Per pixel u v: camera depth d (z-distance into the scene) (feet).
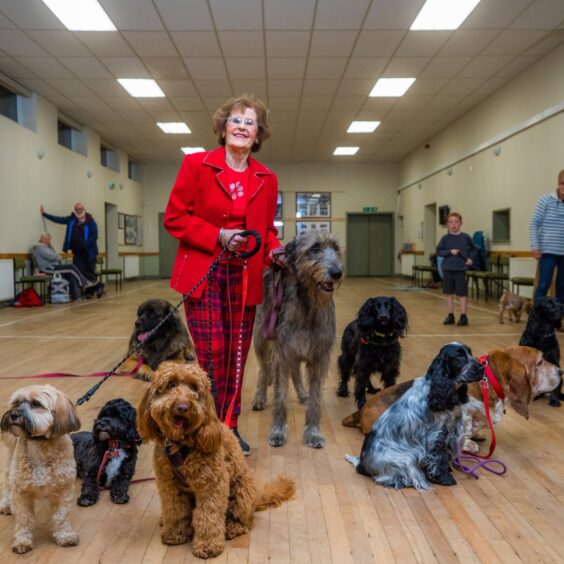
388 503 7.68
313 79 34.12
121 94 37.19
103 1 23.48
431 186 52.70
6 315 29.07
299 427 11.11
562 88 28.53
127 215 59.62
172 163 65.62
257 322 11.95
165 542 6.64
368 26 26.23
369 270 67.82
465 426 9.39
